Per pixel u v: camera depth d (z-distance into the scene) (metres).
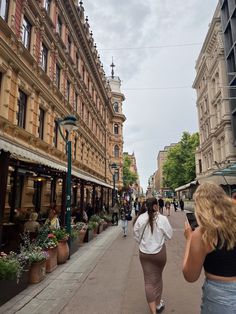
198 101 44.81
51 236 7.60
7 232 9.63
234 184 16.09
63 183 11.88
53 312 4.57
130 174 84.50
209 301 1.96
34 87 14.64
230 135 28.92
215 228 2.01
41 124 16.30
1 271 4.83
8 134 11.93
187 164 53.31
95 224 14.70
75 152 23.80
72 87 22.58
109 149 45.75
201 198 2.19
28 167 9.56
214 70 33.84
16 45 12.75
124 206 15.16
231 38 28.16
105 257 9.11
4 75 11.86
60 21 20.03
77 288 5.82
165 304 4.82
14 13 12.53
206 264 2.04
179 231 15.84
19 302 5.03
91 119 31.05
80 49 25.41
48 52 17.17
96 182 18.14
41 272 6.41
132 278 6.55
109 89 47.34
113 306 4.79
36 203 16.42
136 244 11.85
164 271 7.14
